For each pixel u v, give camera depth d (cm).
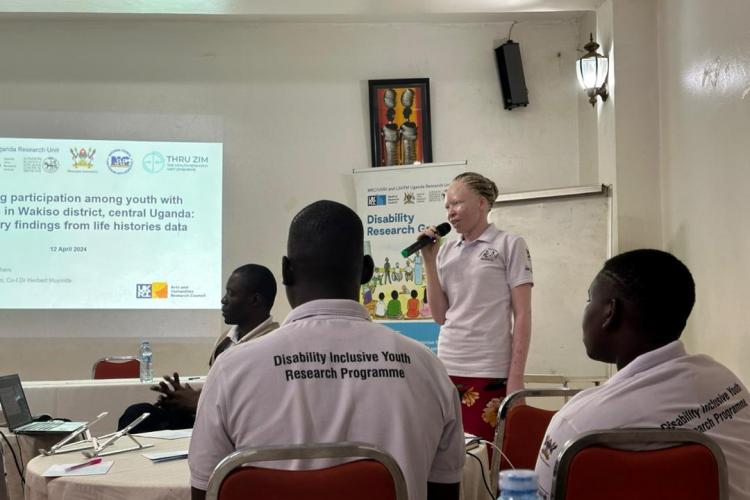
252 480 115
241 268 295
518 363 277
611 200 448
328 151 566
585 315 148
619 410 132
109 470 179
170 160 553
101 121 551
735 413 134
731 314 334
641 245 430
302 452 115
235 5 482
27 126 545
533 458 198
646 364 136
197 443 125
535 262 469
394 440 122
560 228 466
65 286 539
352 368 125
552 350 463
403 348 129
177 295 546
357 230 133
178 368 543
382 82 564
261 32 567
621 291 140
